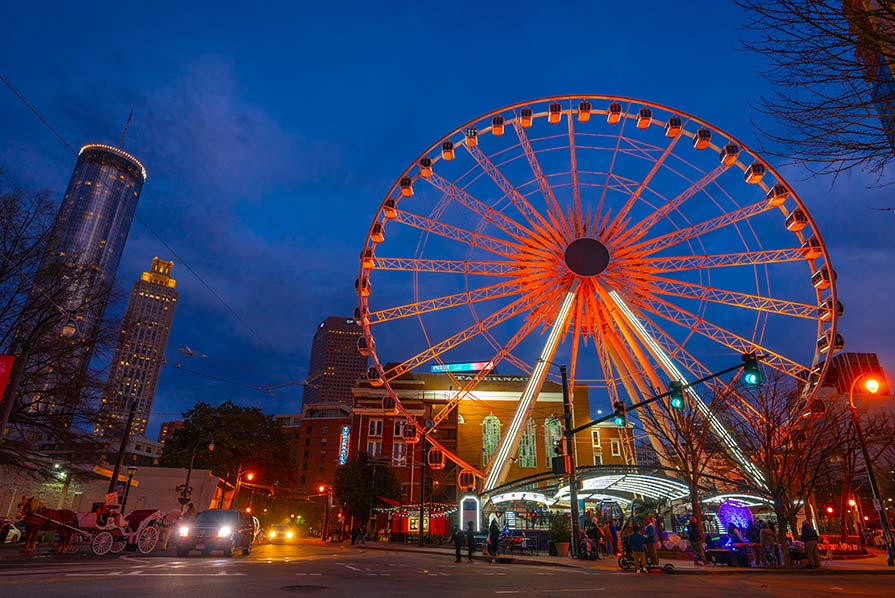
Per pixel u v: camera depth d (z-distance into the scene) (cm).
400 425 7981
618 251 4231
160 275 15162
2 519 3334
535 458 7788
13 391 2102
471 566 2306
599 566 2342
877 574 2091
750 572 2089
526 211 4284
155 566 1580
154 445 9950
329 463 11388
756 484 3256
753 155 4050
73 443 2916
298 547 4388
